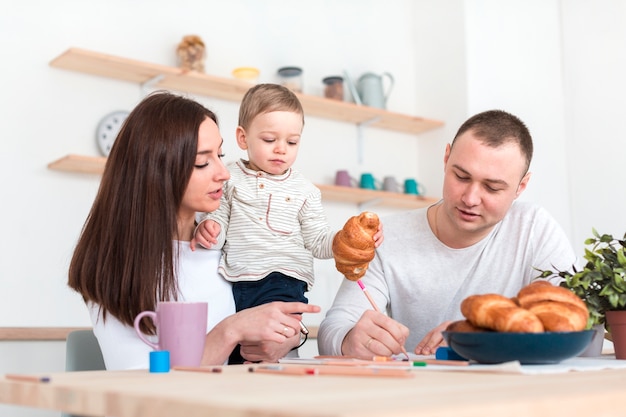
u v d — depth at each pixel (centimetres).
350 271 137
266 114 179
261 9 352
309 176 354
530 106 382
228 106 331
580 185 376
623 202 356
